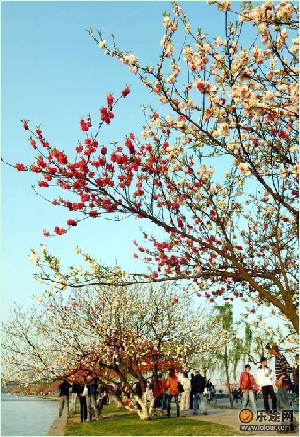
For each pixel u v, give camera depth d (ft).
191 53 27.50
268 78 27.25
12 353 62.95
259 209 36.17
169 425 47.93
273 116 27.35
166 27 27.48
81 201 28.37
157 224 28.94
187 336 73.56
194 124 27.37
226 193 33.78
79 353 61.41
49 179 27.96
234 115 26.99
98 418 60.23
